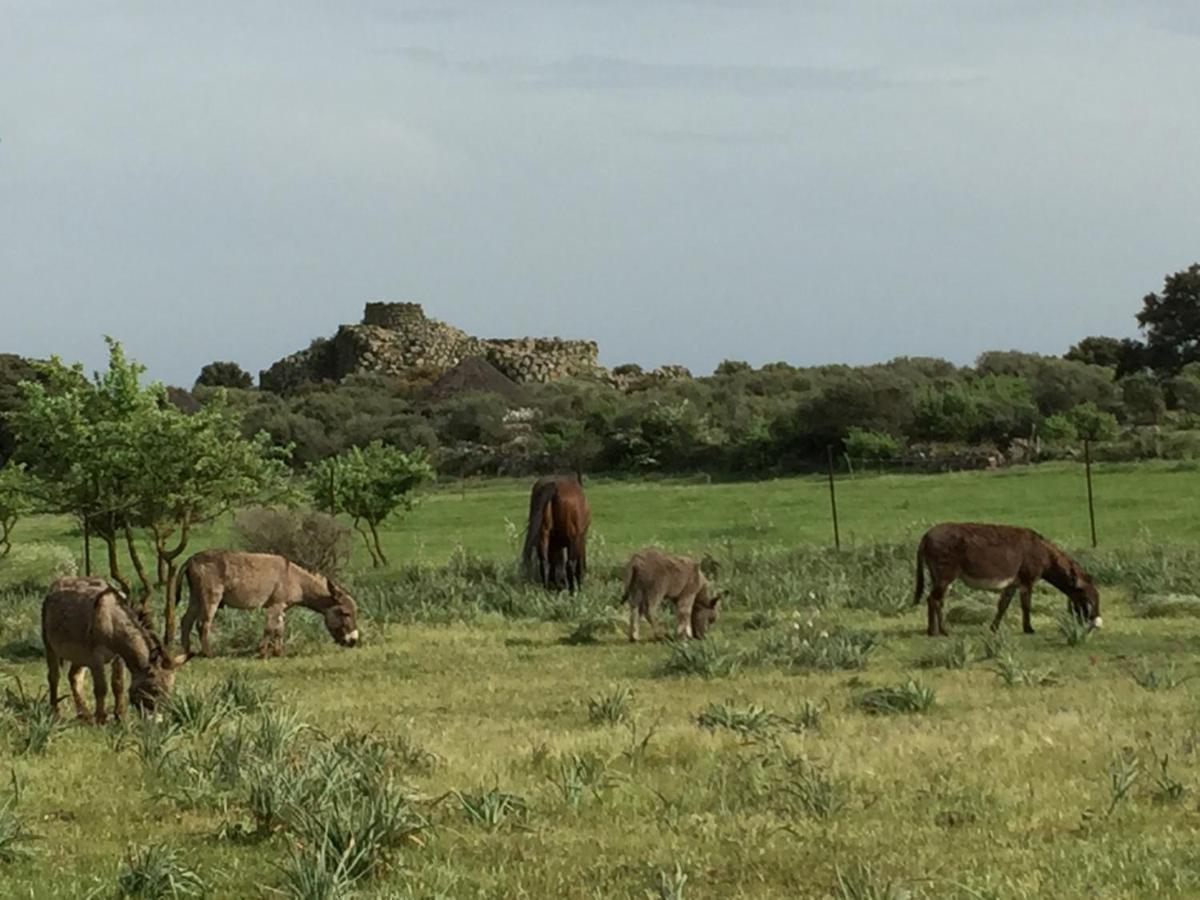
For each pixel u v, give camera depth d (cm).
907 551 3002
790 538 3609
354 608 2127
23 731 1349
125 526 2339
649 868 902
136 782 1164
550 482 2752
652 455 6031
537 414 7794
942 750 1209
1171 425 5941
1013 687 1616
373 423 7569
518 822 1022
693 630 2164
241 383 13188
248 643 2150
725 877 887
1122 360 8525
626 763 1191
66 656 1424
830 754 1190
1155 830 953
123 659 1427
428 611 2461
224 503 2423
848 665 1817
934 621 2123
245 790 1085
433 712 1536
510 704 1580
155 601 2564
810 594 2483
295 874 852
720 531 3822
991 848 927
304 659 2019
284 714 1280
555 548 2709
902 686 1498
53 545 3306
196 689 1498
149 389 2383
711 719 1361
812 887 861
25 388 2356
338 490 3350
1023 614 2138
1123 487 4291
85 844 985
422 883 883
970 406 5703
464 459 6594
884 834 965
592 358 11475
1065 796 1048
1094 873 855
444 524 4347
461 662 1945
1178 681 1608
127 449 2272
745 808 1045
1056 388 6222
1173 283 8156
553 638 2186
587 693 1638
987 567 2108
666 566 2120
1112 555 2867
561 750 1235
